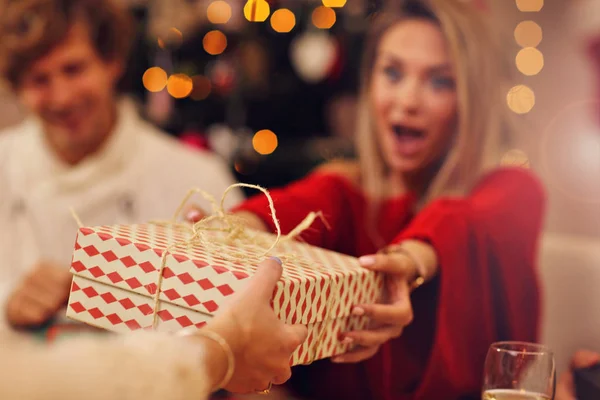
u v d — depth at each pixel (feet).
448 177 4.75
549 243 5.24
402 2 4.83
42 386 1.63
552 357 2.94
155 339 1.94
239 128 9.00
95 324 2.81
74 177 5.55
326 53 8.52
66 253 5.62
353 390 4.58
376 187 4.76
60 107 5.21
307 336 2.73
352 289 2.91
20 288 5.09
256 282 2.39
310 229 4.12
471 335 4.29
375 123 4.89
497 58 4.95
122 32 5.41
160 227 3.17
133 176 5.60
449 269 4.00
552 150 7.04
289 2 8.65
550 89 7.16
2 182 5.71
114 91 5.67
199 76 8.97
